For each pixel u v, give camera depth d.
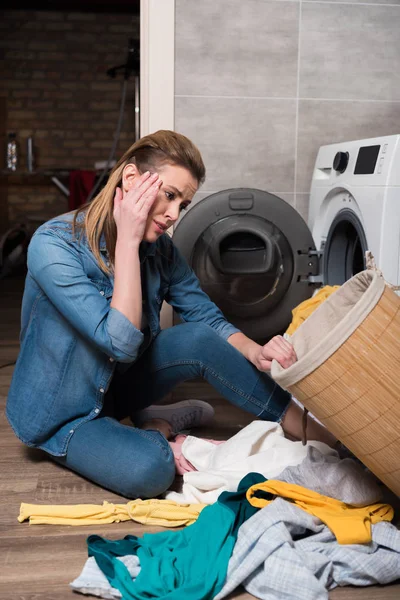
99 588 1.27
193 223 2.56
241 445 1.78
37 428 1.78
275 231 2.60
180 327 1.88
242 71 2.75
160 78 2.71
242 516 1.45
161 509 1.58
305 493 1.52
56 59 7.02
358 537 1.37
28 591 1.30
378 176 2.21
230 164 2.81
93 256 1.69
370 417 1.38
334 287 2.31
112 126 7.15
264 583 1.28
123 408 1.98
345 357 1.35
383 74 2.83
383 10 2.79
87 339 1.69
